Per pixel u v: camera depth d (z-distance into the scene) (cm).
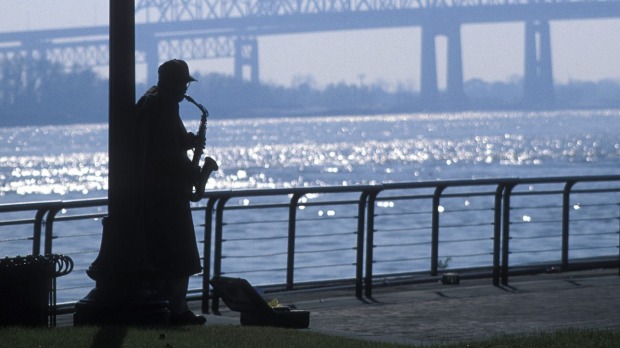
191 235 2705
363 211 3522
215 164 2733
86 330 2406
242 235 7675
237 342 2322
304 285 3619
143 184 2652
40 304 2566
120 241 2623
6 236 8069
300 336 2455
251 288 2748
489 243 6812
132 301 2603
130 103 2644
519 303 3272
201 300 3434
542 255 6116
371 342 2438
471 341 2467
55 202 2980
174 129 2670
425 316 3039
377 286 3684
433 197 3753
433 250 3800
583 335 2431
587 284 3700
